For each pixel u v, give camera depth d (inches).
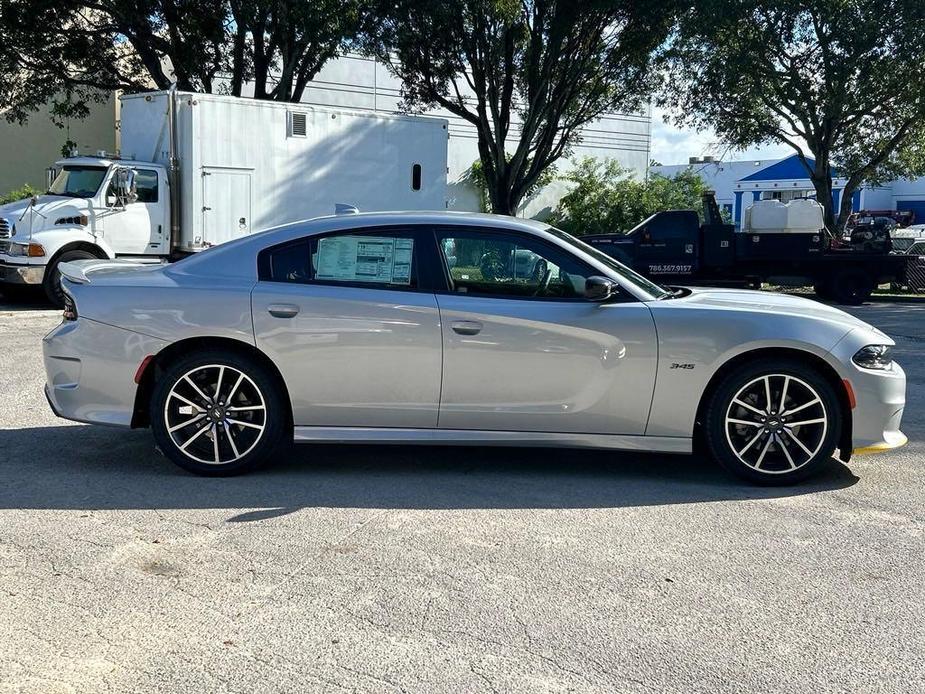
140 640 127.1
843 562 159.5
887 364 205.5
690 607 139.9
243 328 203.0
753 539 170.7
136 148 603.2
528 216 1277.1
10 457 224.2
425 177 684.1
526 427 205.6
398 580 148.9
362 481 207.5
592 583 148.6
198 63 812.0
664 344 201.0
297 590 144.6
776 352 203.9
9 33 769.6
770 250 757.9
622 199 1212.5
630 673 119.3
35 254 535.2
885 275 752.3
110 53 865.5
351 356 203.3
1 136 1033.5
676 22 872.9
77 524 174.7
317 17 752.3
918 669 121.3
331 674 118.0
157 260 582.9
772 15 889.5
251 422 207.0
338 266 208.5
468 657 123.0
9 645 125.1
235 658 122.1
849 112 916.0
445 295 204.8
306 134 621.0
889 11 832.3
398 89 1141.1
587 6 828.0
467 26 872.3
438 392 203.9
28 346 408.2
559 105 937.5
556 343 201.6
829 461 228.5
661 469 221.6
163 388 204.4
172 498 192.4
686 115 1012.5
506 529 174.9
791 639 129.6
